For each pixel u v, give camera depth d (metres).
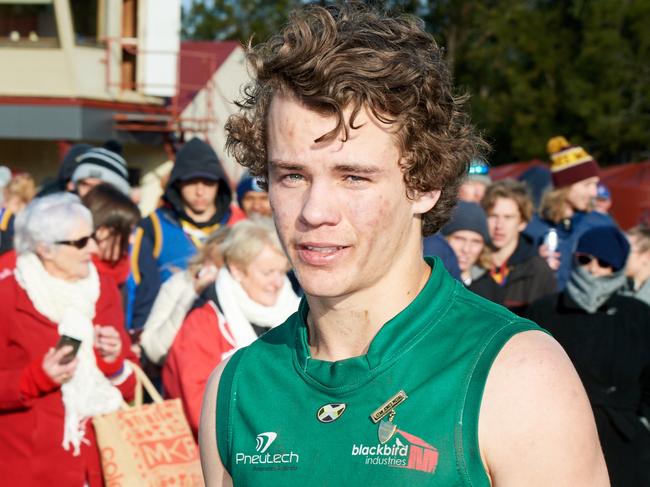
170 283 4.14
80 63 15.05
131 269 4.76
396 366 1.48
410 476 1.41
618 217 13.97
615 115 26.48
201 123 16.36
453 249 4.94
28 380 3.24
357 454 1.45
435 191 1.56
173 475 3.30
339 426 1.49
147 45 15.57
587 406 1.40
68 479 3.29
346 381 1.50
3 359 3.35
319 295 1.48
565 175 6.65
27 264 3.39
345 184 1.46
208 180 5.20
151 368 4.09
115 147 6.22
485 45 29.27
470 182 6.33
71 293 3.42
